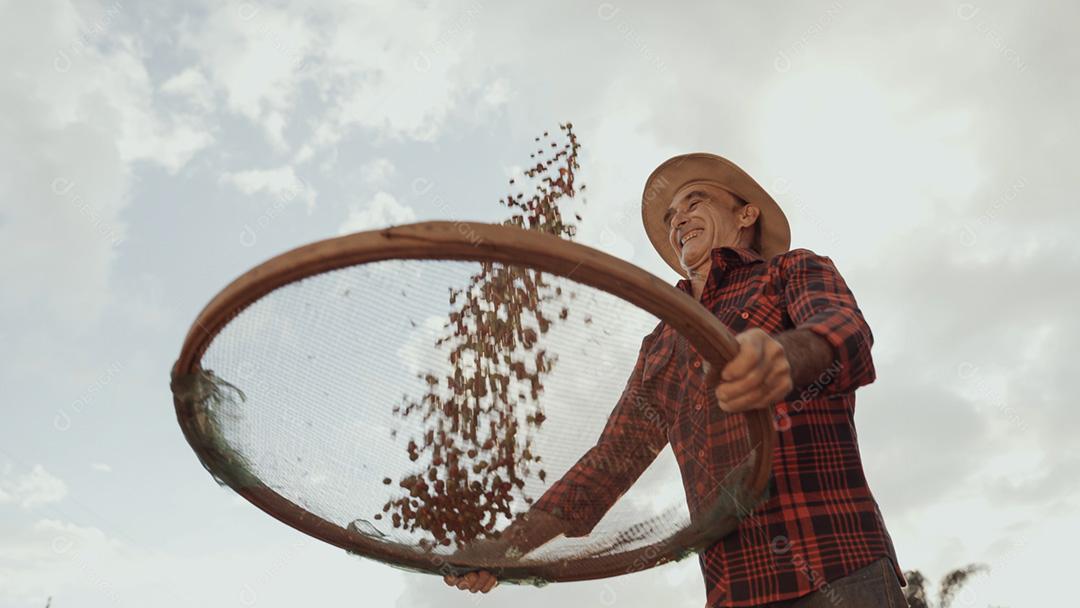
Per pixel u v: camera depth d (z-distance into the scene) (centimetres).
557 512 195
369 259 151
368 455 188
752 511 208
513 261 147
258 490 207
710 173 322
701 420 193
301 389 177
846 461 215
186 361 177
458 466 183
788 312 221
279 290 158
